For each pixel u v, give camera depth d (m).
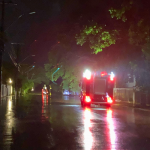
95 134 10.12
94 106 25.75
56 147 8.05
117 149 7.77
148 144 8.44
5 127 11.83
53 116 16.17
